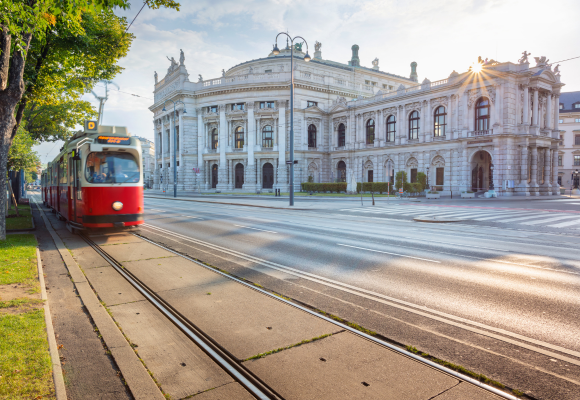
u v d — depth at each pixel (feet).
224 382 12.12
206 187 212.02
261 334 15.66
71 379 12.14
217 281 23.93
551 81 150.41
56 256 31.68
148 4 30.71
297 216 69.41
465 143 144.05
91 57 52.01
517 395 11.42
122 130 43.24
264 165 203.41
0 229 35.91
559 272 26.40
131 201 41.93
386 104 175.94
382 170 178.70
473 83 141.49
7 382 11.21
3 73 31.27
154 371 12.75
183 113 211.41
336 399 11.03
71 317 17.65
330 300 20.29
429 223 58.08
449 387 11.71
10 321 15.83
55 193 63.26
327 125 208.13
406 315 18.06
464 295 21.11
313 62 215.72
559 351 14.28
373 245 37.17
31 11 27.20
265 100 197.06
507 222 58.80
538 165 153.07
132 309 18.93
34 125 91.15
